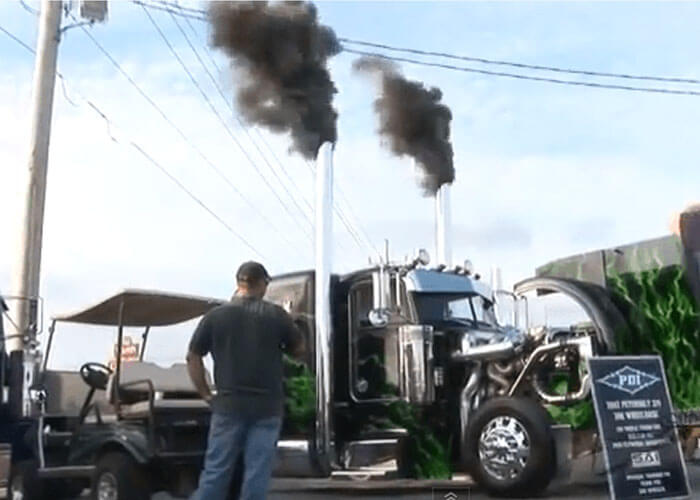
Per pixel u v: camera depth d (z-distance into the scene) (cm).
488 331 1184
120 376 1015
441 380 1126
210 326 633
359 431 1155
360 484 1127
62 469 1018
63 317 1075
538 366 1067
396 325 1138
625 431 818
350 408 1157
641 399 834
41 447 1046
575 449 1041
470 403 1116
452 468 1122
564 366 1059
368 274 1164
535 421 1019
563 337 1074
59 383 1151
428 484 1100
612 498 801
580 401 1033
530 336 1088
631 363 841
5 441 1052
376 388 1143
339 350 1171
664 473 825
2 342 1045
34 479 1050
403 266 1168
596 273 1121
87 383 1065
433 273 1186
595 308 1050
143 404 986
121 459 976
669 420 841
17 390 1041
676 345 1038
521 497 1029
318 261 1160
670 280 1048
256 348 629
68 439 1054
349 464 1152
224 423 623
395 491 1123
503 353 1092
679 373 1030
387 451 1134
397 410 1127
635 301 1071
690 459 1086
